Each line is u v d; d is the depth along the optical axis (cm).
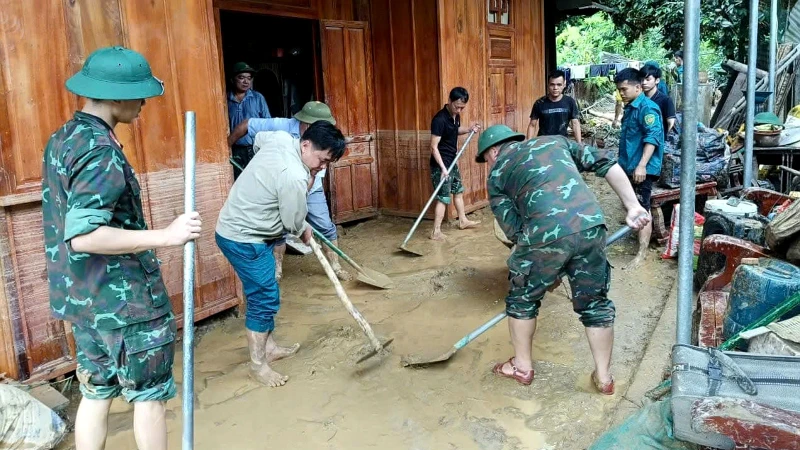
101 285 226
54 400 326
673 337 383
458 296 496
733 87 981
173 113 404
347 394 347
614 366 367
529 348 346
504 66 873
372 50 755
